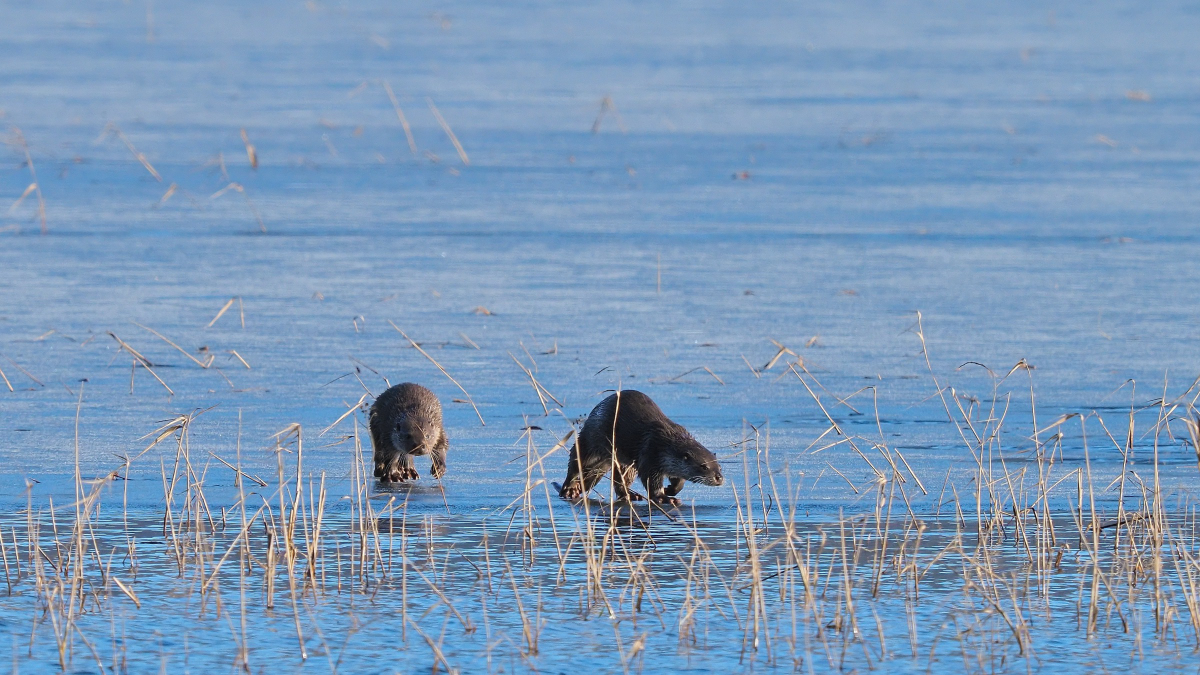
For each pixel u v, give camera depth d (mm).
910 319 17859
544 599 8914
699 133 37594
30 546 9680
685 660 7980
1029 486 11258
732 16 81500
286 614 8633
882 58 59375
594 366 15258
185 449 11344
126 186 28875
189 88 46594
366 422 12969
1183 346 16203
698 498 11133
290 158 32938
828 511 10734
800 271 21172
